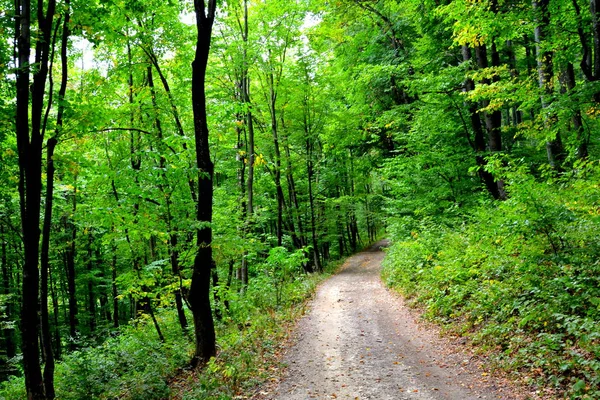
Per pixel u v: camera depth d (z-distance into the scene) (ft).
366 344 29.19
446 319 31.09
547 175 33.99
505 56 59.77
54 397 25.66
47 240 26.53
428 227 51.44
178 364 28.86
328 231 101.96
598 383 16.08
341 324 36.29
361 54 69.82
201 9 28.09
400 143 71.20
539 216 24.67
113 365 29.45
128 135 38.78
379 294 51.13
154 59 37.96
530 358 19.81
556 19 35.45
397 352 26.63
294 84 69.31
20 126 21.66
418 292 41.11
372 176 117.91
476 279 32.71
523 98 36.06
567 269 23.90
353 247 136.46
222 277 51.88
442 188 53.26
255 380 23.30
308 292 54.65
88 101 33.94
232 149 47.85
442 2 47.24
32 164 22.06
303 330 35.14
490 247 32.55
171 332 39.40
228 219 46.26
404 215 67.36
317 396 20.53
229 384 22.75
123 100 38.96
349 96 72.64
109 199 32.42
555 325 21.26
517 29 35.96
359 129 71.87
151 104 37.47
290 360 26.96
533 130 33.88
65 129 25.77
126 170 27.89
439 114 50.83
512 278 27.78
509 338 23.07
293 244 86.53
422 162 52.44
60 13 25.30
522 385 18.37
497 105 37.70
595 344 17.87
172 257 33.12
